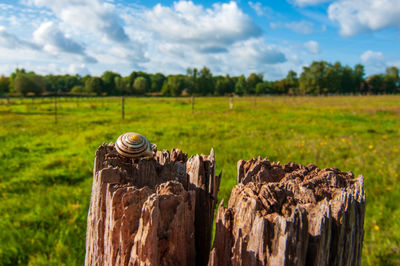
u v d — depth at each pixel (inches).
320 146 335.3
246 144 348.2
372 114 779.4
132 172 72.4
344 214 49.1
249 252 45.2
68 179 238.8
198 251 67.5
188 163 71.3
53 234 150.4
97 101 1675.7
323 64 4069.9
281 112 834.8
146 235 45.1
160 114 780.6
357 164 265.9
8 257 134.2
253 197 51.1
